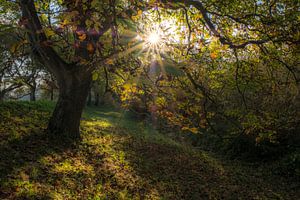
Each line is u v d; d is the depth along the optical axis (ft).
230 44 19.76
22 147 32.07
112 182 31.37
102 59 13.21
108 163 37.78
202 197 36.81
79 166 32.68
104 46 12.46
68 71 38.01
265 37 22.18
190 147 75.46
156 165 46.03
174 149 64.54
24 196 21.26
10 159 27.50
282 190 48.19
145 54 18.13
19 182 22.97
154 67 18.26
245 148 69.51
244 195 41.96
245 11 29.66
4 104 50.62
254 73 28.32
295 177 53.67
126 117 110.83
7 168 25.20
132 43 15.53
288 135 63.05
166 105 19.03
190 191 37.76
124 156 44.24
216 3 28.99
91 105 168.35
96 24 10.84
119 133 63.72
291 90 44.50
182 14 31.04
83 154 37.93
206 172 51.08
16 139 33.86
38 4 29.60
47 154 32.78
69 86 39.60
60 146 37.45
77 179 28.55
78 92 40.34
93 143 44.60
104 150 42.93
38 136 37.73
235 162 65.72
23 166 26.89
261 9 27.99
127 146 52.44
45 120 48.49
